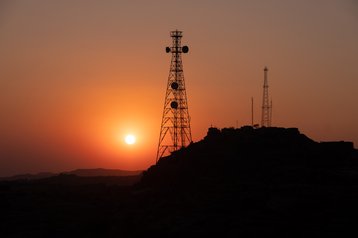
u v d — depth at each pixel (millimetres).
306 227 94438
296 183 113438
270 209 101438
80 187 162375
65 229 114250
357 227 92812
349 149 132875
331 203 101000
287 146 130875
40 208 130750
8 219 120375
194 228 99125
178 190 122625
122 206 123125
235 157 128375
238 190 112500
